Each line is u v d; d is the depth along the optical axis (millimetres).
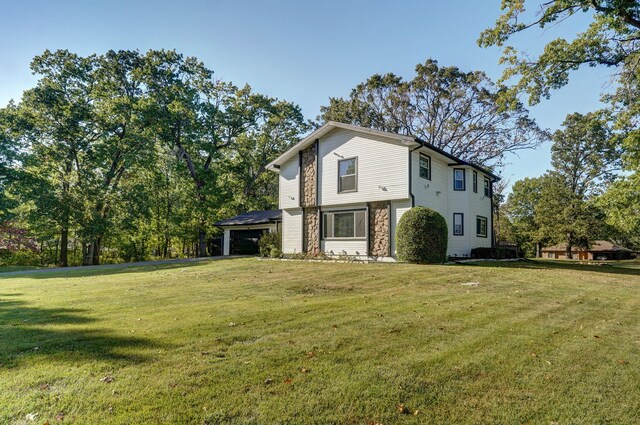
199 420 2668
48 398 2955
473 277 10055
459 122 27188
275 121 30438
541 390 3258
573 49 13625
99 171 25453
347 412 2828
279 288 8719
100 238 25516
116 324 5223
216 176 28391
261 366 3658
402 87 27688
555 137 32875
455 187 18516
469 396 3131
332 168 16766
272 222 23078
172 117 25328
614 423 2766
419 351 4145
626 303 7047
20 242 23609
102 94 24016
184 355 3945
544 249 37750
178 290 8555
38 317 5754
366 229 15617
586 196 31078
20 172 21750
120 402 2898
